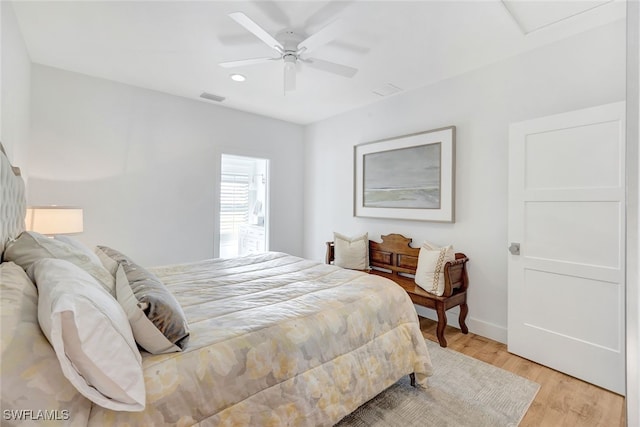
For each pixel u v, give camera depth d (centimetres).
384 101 364
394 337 184
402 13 201
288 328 139
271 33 222
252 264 259
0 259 132
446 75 296
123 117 319
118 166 318
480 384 201
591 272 203
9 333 76
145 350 109
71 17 206
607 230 197
